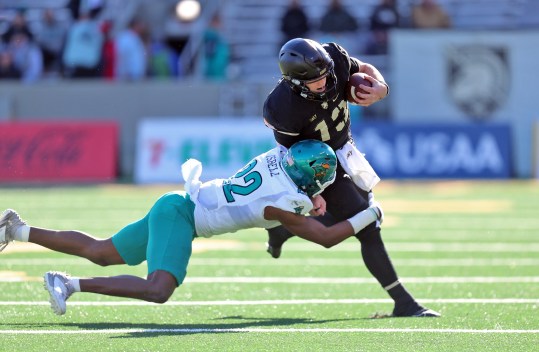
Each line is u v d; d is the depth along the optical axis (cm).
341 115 1825
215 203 1730
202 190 1752
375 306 1989
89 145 5462
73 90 5666
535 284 2283
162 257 1680
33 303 1967
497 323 1748
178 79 6025
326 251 2964
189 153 5338
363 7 6500
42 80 5959
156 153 5372
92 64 5828
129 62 5809
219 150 5312
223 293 2153
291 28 5912
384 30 5847
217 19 5906
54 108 5678
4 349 1478
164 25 6675
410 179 5391
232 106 5634
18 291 2123
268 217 1716
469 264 2642
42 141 5419
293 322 1777
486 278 2388
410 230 3466
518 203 4350
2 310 1881
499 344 1541
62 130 5441
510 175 5441
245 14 6531
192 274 2456
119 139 5647
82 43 5812
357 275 2450
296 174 1702
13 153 5381
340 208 1841
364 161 1886
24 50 5909
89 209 4003
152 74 5931
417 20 5831
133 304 1988
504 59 5609
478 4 6475
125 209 4000
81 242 1791
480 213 3984
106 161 5456
